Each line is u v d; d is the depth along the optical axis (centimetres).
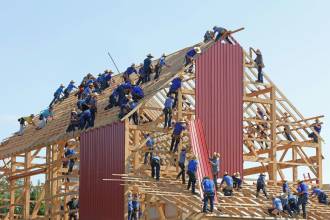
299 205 6856
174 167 7100
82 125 7575
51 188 7988
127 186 6675
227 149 7481
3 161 9462
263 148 8138
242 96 7731
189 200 6156
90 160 7356
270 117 7938
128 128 6844
